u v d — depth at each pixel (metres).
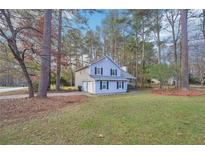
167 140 4.22
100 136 4.52
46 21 11.43
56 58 20.92
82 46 26.22
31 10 10.77
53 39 18.97
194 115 6.30
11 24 9.79
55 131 4.95
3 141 4.37
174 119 5.84
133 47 34.78
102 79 26.05
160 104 8.41
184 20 15.15
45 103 9.75
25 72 11.73
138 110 7.24
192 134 4.54
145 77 33.75
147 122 5.56
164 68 22.88
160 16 23.88
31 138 4.51
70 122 5.74
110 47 35.75
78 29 21.22
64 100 11.48
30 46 11.48
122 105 8.45
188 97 11.16
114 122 5.62
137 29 30.19
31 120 6.25
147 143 4.10
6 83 44.62
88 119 6.01
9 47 10.75
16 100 10.56
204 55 29.88
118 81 28.25
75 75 30.70
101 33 34.25
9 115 7.14
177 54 25.66
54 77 26.67
